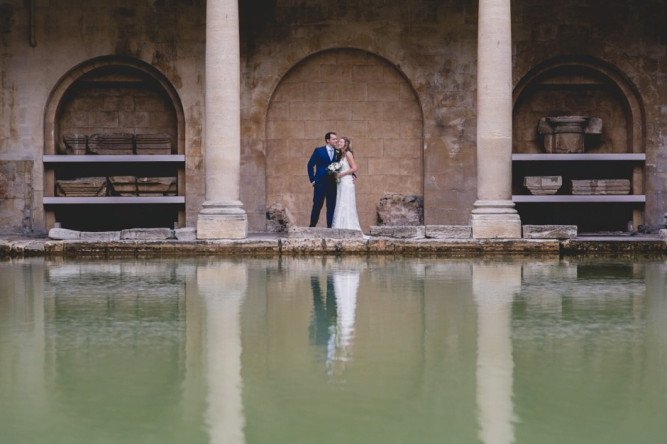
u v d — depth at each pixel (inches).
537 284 538.6
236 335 371.6
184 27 1013.2
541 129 1029.8
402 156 1035.3
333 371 308.3
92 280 565.0
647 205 1015.6
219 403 269.6
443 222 1024.9
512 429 244.1
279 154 1032.8
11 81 1010.1
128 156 1009.5
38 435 240.2
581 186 1004.6
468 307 444.8
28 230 1009.5
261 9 1015.0
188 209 1013.8
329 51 1027.9
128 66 1019.3
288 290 511.5
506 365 316.8
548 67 1026.1
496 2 818.8
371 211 1037.2
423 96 1020.5
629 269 635.5
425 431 242.7
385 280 562.3
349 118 1034.1
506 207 813.9
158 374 305.0
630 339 363.3
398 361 323.3
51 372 308.7
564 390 284.0
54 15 1010.1
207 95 823.7
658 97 1019.3
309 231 821.2
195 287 525.7
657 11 1018.7
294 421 251.6
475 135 1023.6
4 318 414.6
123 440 236.1
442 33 1021.2
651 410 262.1
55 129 1027.3
